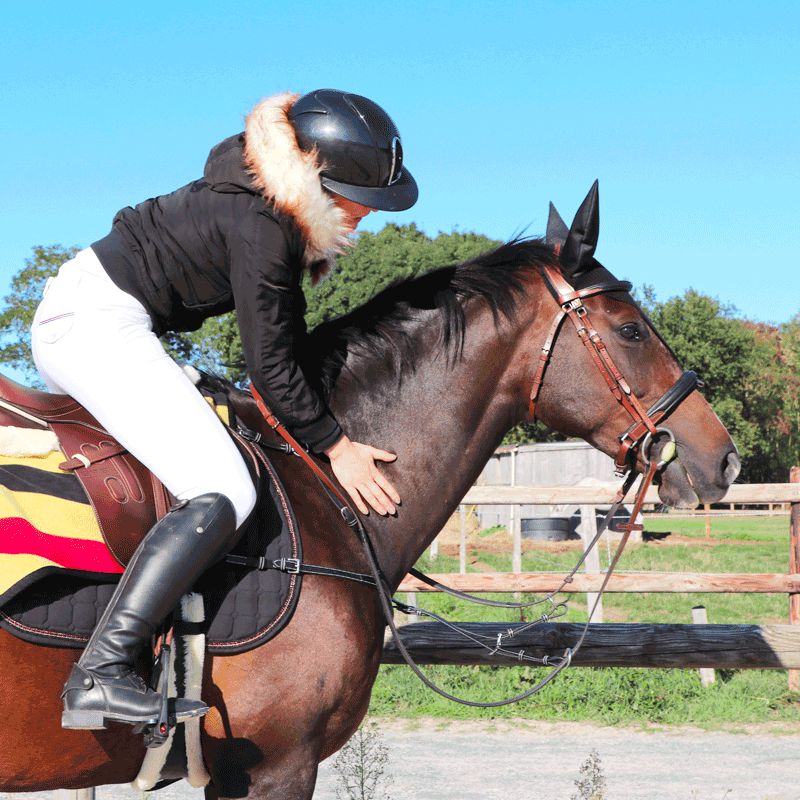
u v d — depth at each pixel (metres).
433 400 2.89
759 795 5.54
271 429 2.75
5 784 2.32
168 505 2.39
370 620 2.64
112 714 2.14
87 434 2.42
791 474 7.42
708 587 6.86
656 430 2.89
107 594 2.30
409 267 34.56
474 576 6.97
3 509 2.21
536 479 25.67
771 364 51.12
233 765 2.44
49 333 2.42
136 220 2.52
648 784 5.73
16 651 2.19
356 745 5.79
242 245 2.42
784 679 8.27
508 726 7.25
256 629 2.40
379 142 2.63
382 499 2.72
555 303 2.93
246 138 2.50
